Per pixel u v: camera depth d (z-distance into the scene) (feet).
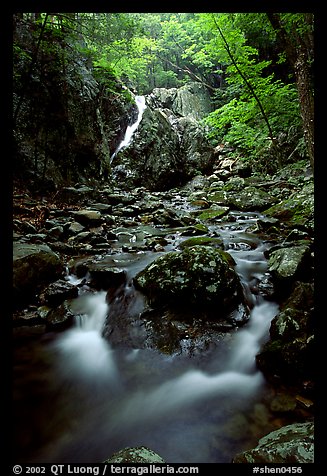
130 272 13.47
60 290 12.32
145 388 8.50
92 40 29.84
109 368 9.38
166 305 11.08
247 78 35.65
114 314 11.59
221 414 7.39
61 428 7.15
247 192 32.09
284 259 11.76
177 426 7.13
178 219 24.85
